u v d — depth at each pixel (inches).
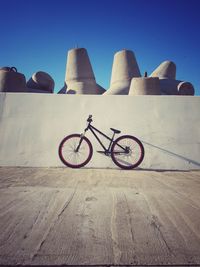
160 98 197.2
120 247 48.2
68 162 176.9
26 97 201.8
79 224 59.2
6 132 187.2
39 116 194.1
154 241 50.9
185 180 125.5
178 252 46.6
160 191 95.5
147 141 181.3
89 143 170.4
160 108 193.2
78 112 194.4
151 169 170.4
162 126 186.1
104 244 49.4
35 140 184.5
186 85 562.9
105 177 130.4
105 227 57.7
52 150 181.2
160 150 178.5
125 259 44.0
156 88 432.8
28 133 187.0
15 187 99.2
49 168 166.2
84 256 44.8
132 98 198.2
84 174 140.5
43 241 50.2
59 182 112.5
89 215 65.4
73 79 586.6
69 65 601.3
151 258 44.4
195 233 55.1
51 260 43.4
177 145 179.9
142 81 430.9
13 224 58.9
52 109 196.7
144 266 42.1
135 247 48.3
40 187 99.6
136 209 71.1
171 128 185.0
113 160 168.2
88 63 601.6
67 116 193.2
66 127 188.5
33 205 73.7
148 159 175.9
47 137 185.2
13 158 178.7
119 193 90.2
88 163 175.2
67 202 77.1
